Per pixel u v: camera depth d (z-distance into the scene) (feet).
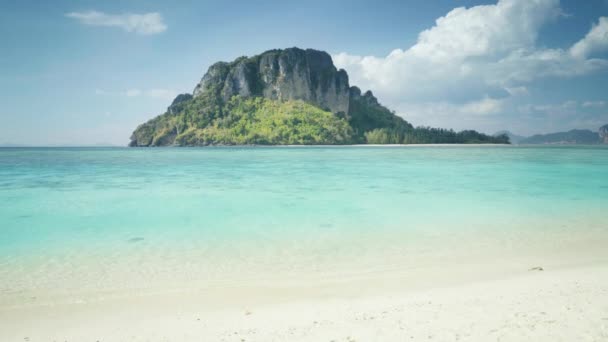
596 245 34.60
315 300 22.93
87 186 78.54
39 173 108.17
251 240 37.40
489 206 54.85
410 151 290.35
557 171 108.68
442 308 20.79
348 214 49.83
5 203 58.80
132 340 18.21
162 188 75.00
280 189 73.31
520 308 20.30
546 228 41.37
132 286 25.59
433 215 48.80
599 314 19.10
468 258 31.19
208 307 22.12
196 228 42.60
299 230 41.37
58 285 25.80
